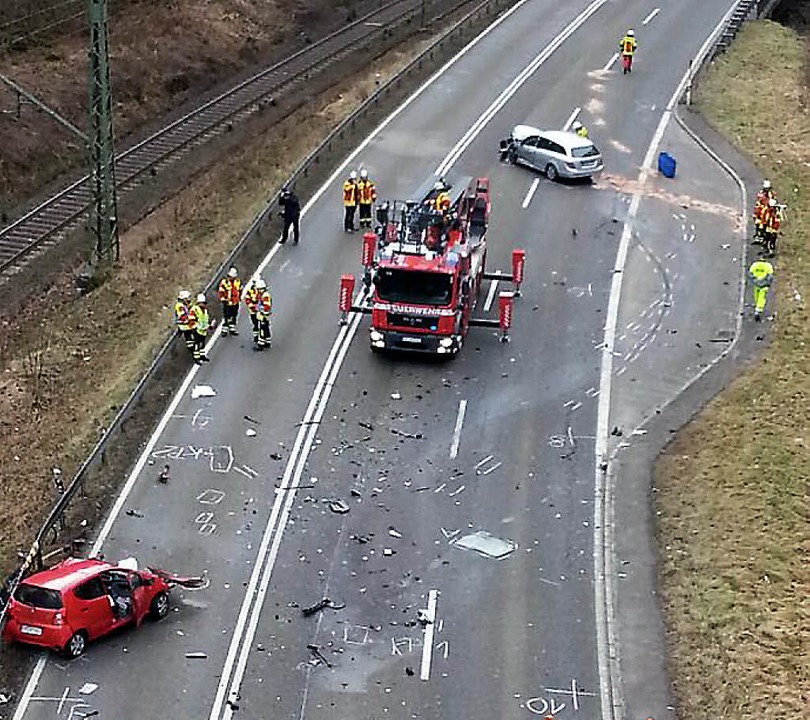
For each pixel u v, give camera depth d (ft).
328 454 96.63
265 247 132.98
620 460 97.25
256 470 94.02
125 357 113.29
